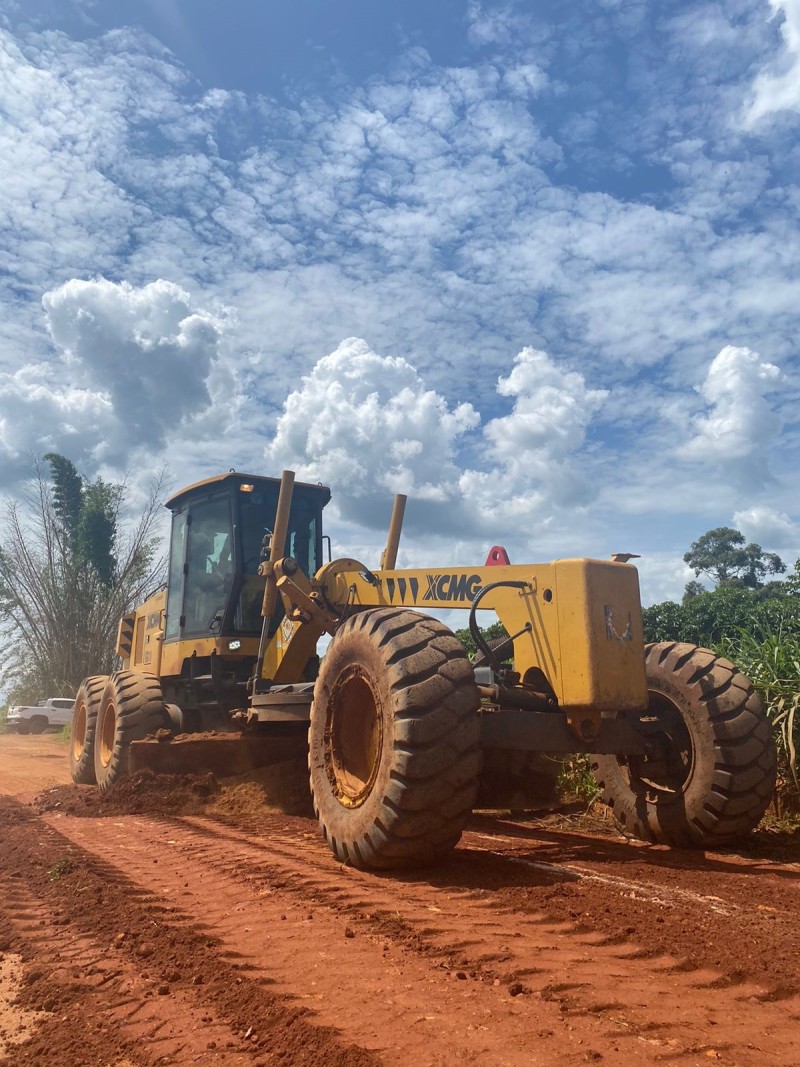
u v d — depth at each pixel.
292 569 7.13
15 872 4.96
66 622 33.28
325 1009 2.54
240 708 8.36
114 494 34.44
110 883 4.41
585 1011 2.44
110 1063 2.35
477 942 3.12
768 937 3.15
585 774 6.67
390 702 4.36
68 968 3.17
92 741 10.13
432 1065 2.12
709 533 38.81
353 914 3.58
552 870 4.41
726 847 5.16
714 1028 2.31
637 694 4.85
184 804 7.22
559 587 4.92
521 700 4.98
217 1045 2.40
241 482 8.63
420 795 4.19
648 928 3.26
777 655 6.70
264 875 4.41
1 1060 2.44
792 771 5.83
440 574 5.81
